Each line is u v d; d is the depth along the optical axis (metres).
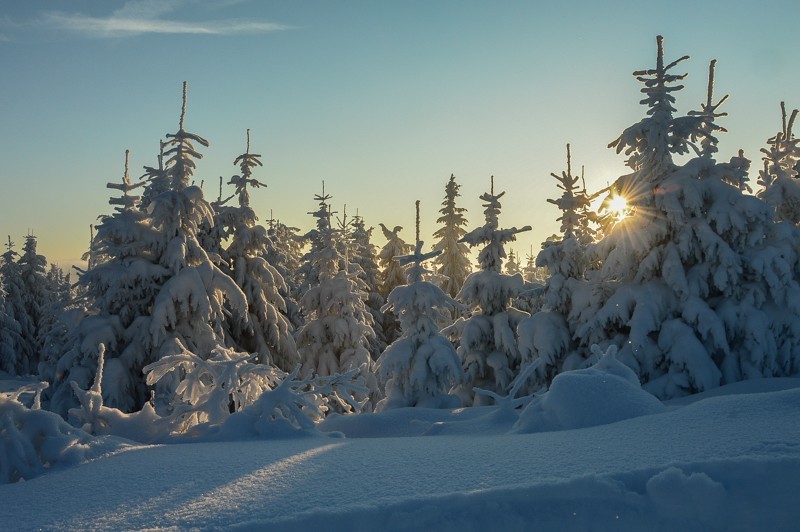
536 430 7.02
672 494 3.80
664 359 15.59
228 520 3.72
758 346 14.76
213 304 19.27
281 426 7.50
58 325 24.62
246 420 7.60
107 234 18.59
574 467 4.34
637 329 15.26
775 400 5.70
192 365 9.16
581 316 17.11
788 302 15.19
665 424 5.57
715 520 3.77
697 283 15.65
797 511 3.77
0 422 6.05
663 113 16.72
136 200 19.66
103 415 7.84
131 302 18.45
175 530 3.62
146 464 5.46
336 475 4.64
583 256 18.66
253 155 25.67
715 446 4.48
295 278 35.53
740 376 14.90
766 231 16.42
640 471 4.02
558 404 7.09
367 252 37.75
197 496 4.25
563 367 17.00
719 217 15.51
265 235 24.86
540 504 3.84
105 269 18.28
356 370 9.66
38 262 55.06
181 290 18.02
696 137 17.47
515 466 4.55
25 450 5.90
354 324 25.33
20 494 4.71
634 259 16.73
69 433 6.32
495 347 20.02
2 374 46.81
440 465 4.79
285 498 4.07
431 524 3.72
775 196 20.20
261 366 9.16
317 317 26.36
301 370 24.53
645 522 3.81
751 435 4.68
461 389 19.73
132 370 17.70
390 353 15.58
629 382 7.48
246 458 5.51
